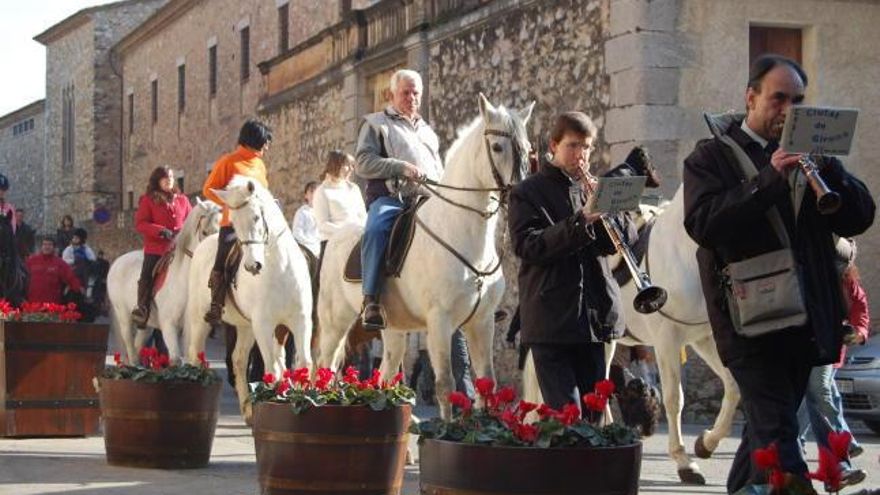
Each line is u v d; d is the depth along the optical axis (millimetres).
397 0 20328
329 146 23766
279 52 28938
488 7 17500
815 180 4785
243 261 10469
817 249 5203
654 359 13641
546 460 5406
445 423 5734
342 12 24625
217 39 34281
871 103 14992
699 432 13016
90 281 25047
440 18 18844
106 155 46812
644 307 6230
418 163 9562
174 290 12570
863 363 12883
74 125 49781
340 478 7609
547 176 6516
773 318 5078
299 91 25484
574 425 5566
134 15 47250
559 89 15906
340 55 23141
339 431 7590
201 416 9539
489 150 8461
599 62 15039
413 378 17188
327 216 11391
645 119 14289
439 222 8867
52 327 11664
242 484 8719
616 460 5508
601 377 6535
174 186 13648
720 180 5199
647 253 9141
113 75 46844
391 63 20641
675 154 14336
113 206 46719
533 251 6230
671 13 14359
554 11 15992
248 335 12188
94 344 11875
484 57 17672
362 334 11609
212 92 35000
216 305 11203
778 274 5082
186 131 37656
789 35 14898
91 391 11852
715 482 9141
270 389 7887
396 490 7848
